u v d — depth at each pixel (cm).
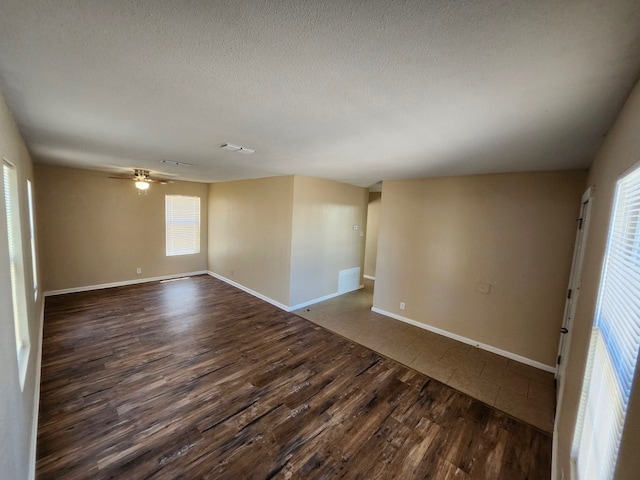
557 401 257
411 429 230
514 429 235
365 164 343
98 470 183
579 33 93
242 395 264
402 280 458
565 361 249
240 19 94
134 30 102
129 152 326
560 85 129
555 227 321
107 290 560
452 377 308
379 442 216
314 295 536
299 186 480
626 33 91
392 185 467
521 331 346
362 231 635
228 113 185
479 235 376
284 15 91
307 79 136
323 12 89
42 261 494
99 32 103
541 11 84
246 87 147
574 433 151
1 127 147
